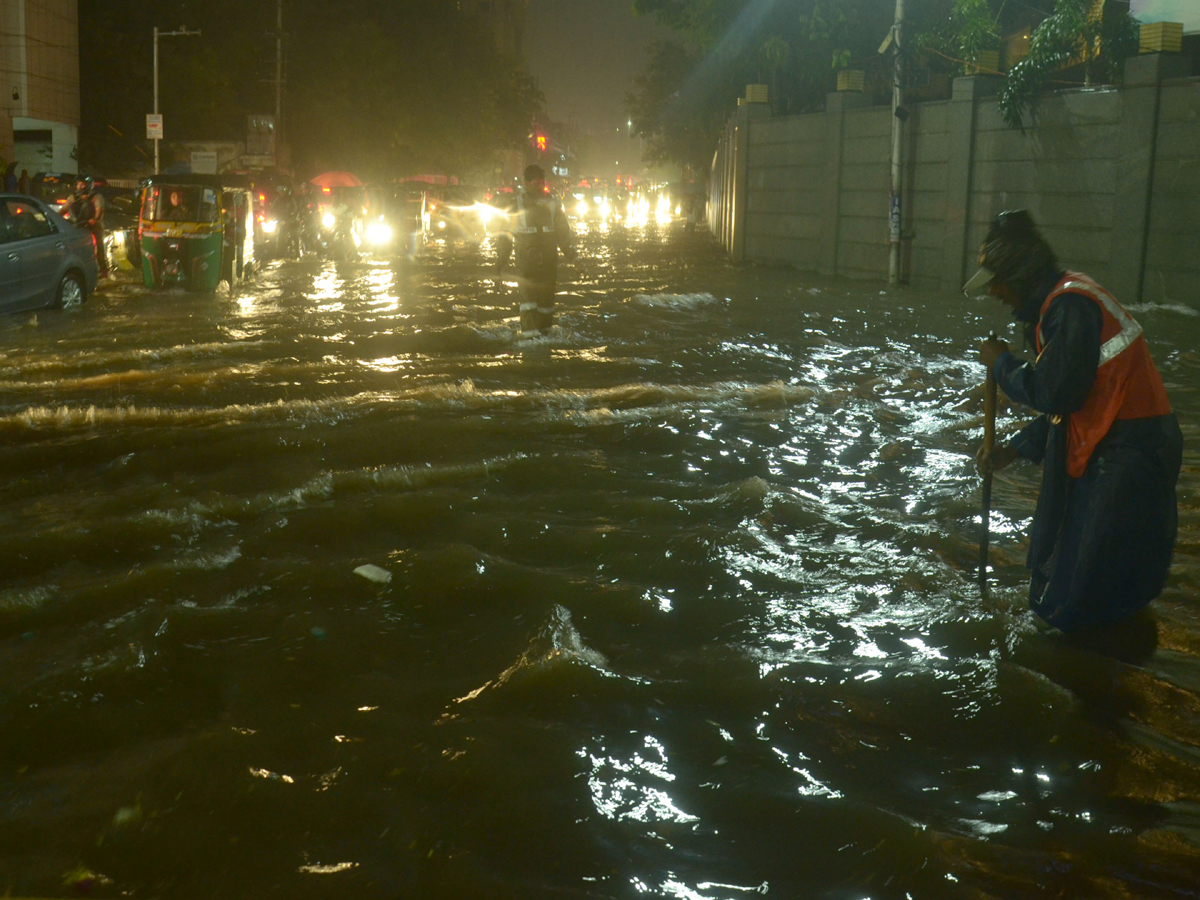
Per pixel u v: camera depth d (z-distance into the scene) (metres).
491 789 2.84
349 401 7.80
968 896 2.43
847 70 22.88
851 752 3.07
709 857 2.58
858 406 7.95
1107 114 15.73
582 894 2.43
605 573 4.47
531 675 3.45
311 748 3.05
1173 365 9.96
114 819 2.69
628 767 2.97
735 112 31.11
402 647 3.73
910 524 5.15
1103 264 15.99
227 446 6.43
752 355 10.41
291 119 49.16
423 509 5.22
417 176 56.34
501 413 7.45
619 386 8.59
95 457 6.32
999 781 2.92
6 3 33.81
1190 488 5.76
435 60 55.03
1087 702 3.36
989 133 17.81
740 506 5.37
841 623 3.98
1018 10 20.91
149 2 43.56
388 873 2.50
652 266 23.84
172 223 16.11
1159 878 2.49
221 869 2.50
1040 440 4.02
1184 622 3.94
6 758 3.00
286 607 4.06
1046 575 3.82
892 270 19.66
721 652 3.72
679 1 28.58
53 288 13.52
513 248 11.18
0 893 2.41
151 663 3.52
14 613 3.99
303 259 24.20
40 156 38.34
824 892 2.45
